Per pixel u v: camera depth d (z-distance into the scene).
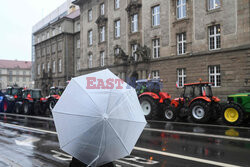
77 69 42.53
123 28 28.16
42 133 9.67
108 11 30.94
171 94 22.00
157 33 23.72
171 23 22.31
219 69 18.56
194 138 8.11
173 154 6.08
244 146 6.81
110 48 30.45
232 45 17.55
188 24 20.72
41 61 52.66
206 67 19.19
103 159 3.17
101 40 32.91
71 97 3.22
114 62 28.72
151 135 8.81
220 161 5.39
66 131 3.13
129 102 3.33
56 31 46.75
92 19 34.53
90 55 35.56
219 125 11.59
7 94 23.47
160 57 23.19
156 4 23.88
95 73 3.29
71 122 3.11
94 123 3.00
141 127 3.46
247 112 11.18
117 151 3.18
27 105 20.39
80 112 3.08
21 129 10.84
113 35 29.95
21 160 5.71
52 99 19.62
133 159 5.65
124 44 27.92
